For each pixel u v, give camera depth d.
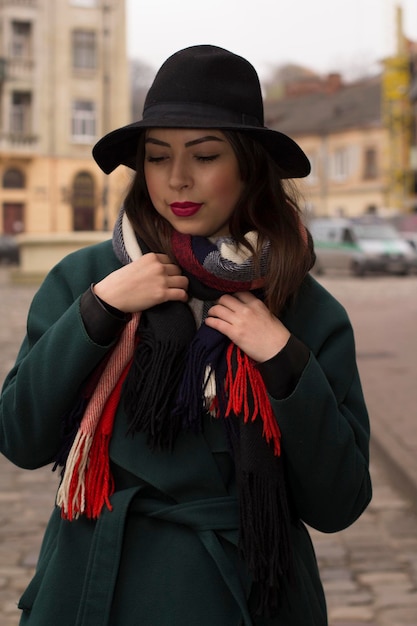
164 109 1.46
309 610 1.50
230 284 1.48
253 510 1.42
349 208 52.09
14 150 43.12
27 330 1.56
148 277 1.44
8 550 3.83
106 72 43.84
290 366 1.43
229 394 1.42
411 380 7.99
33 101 43.28
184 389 1.41
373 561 3.77
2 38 42.62
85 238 21.28
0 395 1.55
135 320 1.45
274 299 1.48
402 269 25.83
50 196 44.09
